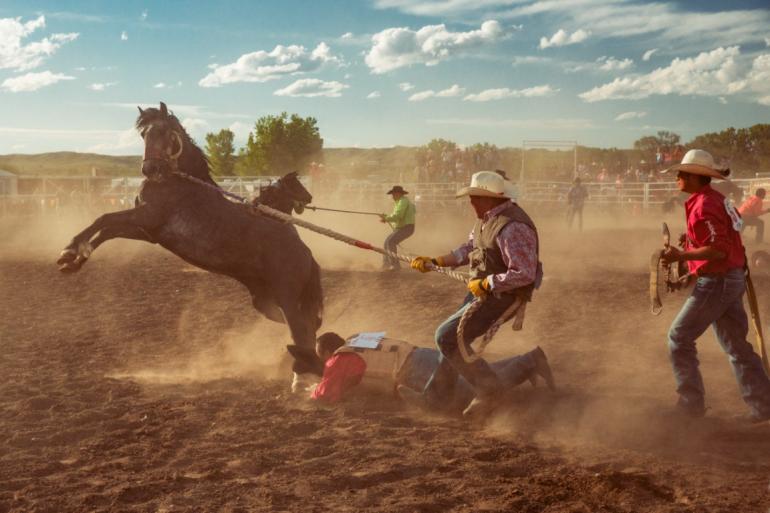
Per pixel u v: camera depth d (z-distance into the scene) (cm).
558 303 1018
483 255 485
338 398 558
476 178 483
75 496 382
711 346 754
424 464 430
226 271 650
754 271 1284
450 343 501
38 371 669
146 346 788
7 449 456
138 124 637
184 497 381
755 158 5616
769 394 501
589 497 387
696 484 405
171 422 511
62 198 3170
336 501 378
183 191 623
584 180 3600
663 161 3262
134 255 1733
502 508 370
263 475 415
